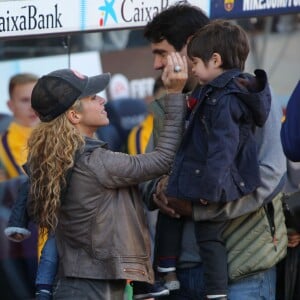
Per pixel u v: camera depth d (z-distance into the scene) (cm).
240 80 1052
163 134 1094
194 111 1065
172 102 1093
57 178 1085
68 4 1223
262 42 1639
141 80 1842
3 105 1794
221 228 1088
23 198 1262
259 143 1080
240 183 1045
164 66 1178
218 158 1021
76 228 1099
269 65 1647
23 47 1761
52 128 1095
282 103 1639
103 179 1079
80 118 1112
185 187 1061
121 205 1098
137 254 1096
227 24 1087
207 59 1071
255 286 1105
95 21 1220
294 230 1157
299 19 1627
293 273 1170
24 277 1811
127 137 1850
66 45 1677
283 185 1095
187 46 1113
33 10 1234
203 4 1215
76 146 1088
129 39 1811
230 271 1088
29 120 1797
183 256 1148
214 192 1024
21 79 1775
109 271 1086
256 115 1045
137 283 1159
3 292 1808
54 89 1096
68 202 1096
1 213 1791
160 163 1081
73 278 1111
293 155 996
